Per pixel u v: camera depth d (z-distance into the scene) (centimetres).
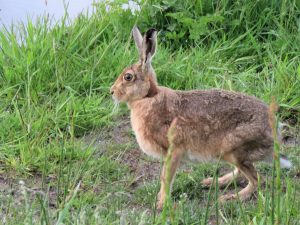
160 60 1379
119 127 1273
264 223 873
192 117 1076
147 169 1164
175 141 1080
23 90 1311
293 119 1294
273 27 1482
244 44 1447
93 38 1413
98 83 1340
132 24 1493
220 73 1383
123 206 1030
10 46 1395
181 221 955
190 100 1087
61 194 1055
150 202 1053
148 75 1105
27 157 1138
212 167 1171
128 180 1123
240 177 1131
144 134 1105
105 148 1212
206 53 1438
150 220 952
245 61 1425
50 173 1119
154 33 1108
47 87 1313
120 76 1121
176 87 1346
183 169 1171
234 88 1332
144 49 1106
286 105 1283
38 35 1412
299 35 1438
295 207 936
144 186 1102
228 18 1486
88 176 1102
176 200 1075
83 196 1040
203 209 1015
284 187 1096
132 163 1180
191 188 1105
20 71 1321
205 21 1452
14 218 934
